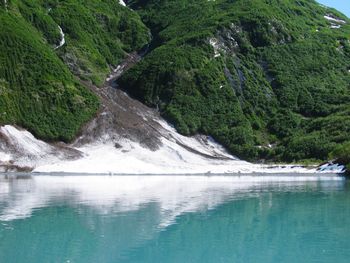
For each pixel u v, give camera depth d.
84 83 94.31
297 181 51.44
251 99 100.44
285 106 100.31
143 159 72.56
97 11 125.31
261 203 29.41
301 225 21.73
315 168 71.50
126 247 17.53
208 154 84.00
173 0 142.25
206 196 33.41
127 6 148.50
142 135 79.94
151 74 98.88
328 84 107.25
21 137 71.88
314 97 101.44
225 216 24.14
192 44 107.12
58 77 84.75
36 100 79.00
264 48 112.88
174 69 98.38
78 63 101.12
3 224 21.59
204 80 98.69
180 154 77.19
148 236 19.31
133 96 97.69
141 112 90.69
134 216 23.92
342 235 19.61
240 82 103.00
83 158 70.75
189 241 18.50
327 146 79.31
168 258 16.11
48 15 109.38
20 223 21.86
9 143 69.38
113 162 69.19
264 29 115.38
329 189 39.91
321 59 114.81
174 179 54.69
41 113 77.81
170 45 107.94
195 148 85.19
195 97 95.75
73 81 86.62
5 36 84.56
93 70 102.25
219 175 64.75
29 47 86.25
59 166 65.81
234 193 35.88
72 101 81.69
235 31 112.31
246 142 88.62
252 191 37.75
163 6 140.50
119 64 113.62
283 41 117.19
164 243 18.17
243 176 62.75
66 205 27.88
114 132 79.12
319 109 97.25
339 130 83.94
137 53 120.25
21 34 87.81
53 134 75.44
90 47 109.00
